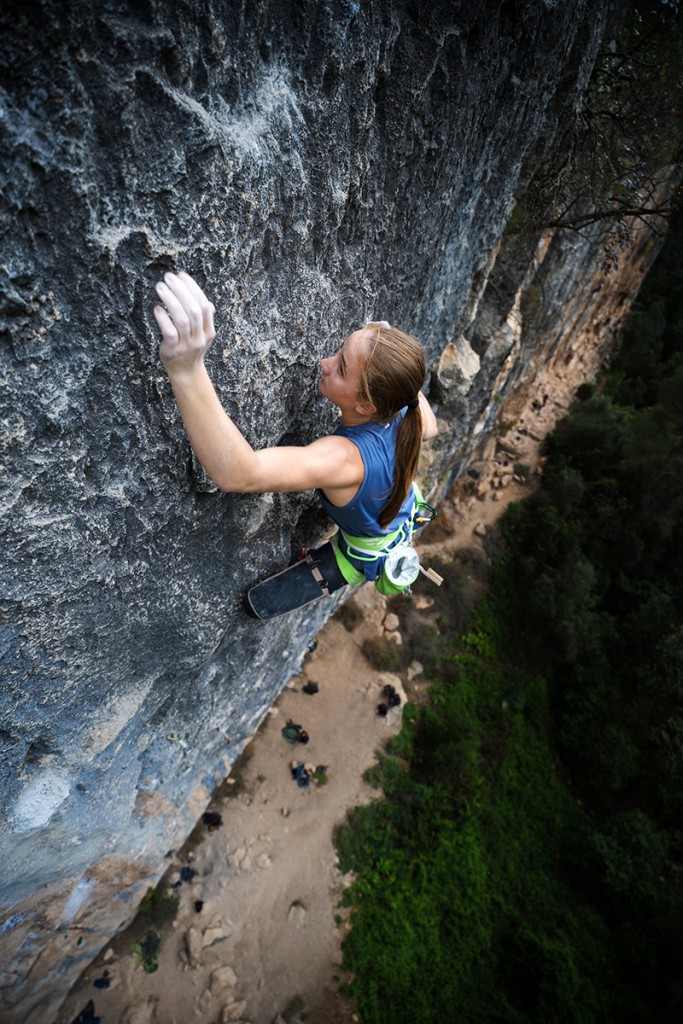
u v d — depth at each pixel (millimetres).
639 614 15156
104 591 2713
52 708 3047
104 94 1552
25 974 6051
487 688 14086
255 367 2537
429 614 14297
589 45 4324
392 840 11688
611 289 17562
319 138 2299
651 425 15789
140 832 5754
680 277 19891
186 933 9836
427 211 3312
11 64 1413
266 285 2426
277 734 12055
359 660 13258
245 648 4594
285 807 11398
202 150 1812
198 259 2004
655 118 5359
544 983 10766
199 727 5043
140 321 1966
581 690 14641
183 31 1643
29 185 1562
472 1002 10516
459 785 12453
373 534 2459
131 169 1693
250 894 10469
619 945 11836
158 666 3434
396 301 3598
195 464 2518
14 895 4367
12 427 1943
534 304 10781
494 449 17078
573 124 5238
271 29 1970
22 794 3330
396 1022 9992
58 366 1917
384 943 10633
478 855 11961
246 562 3336
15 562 2287
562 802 13477
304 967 10195
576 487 15977
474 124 3324
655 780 13500
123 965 9328
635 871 12281
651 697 14211
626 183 6070
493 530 15930
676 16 4867
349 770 12070
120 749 4070
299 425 3145
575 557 15242
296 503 3357
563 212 6562
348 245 2863
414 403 2123
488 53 2980
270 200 2201
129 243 1803
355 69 2240
